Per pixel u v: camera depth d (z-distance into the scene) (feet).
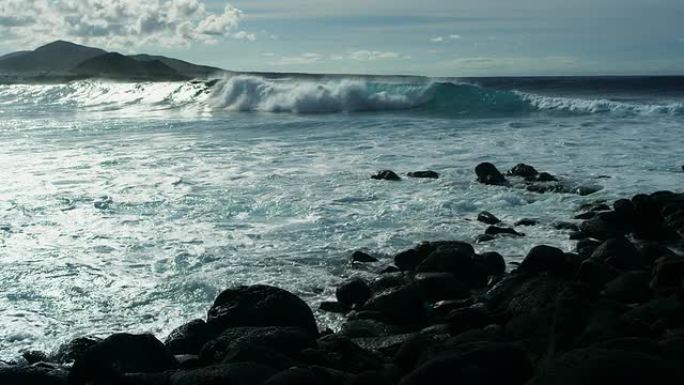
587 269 29.22
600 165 57.93
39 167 57.52
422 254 33.50
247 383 19.26
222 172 55.42
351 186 50.21
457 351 19.70
